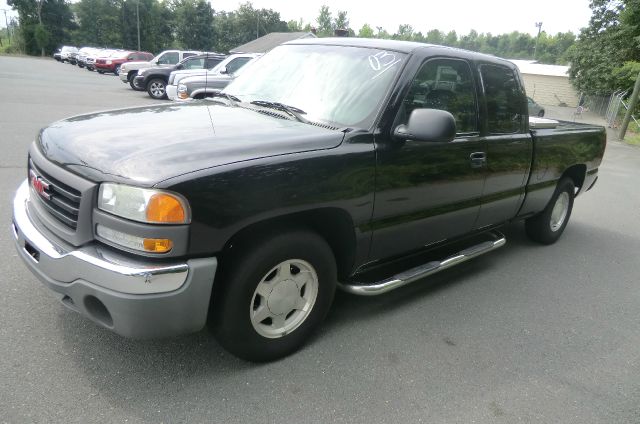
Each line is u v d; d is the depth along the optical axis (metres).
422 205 3.48
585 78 33.88
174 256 2.30
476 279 4.57
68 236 2.45
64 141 2.72
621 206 8.23
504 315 3.89
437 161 3.47
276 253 2.69
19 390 2.51
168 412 2.47
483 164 3.91
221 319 2.64
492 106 4.06
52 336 2.97
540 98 45.31
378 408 2.67
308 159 2.70
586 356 3.40
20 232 2.74
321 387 2.79
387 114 3.16
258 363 2.92
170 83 14.44
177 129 2.82
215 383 2.71
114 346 2.94
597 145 5.77
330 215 2.95
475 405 2.77
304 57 3.82
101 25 79.31
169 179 2.26
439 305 3.95
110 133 2.75
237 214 2.44
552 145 4.82
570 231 6.51
